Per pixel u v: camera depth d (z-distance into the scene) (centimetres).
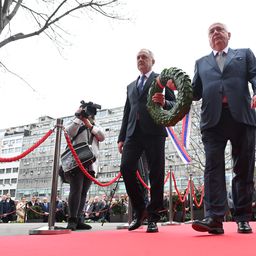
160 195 402
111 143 5862
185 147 1023
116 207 1427
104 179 5591
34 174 6819
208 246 253
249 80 362
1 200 1498
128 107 443
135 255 210
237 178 364
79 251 233
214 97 358
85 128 532
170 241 293
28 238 346
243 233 351
